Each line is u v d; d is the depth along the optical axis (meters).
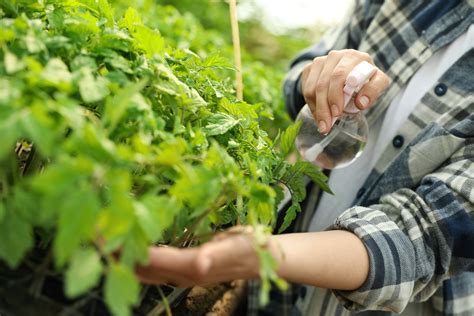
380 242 0.69
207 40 1.72
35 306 0.47
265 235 0.49
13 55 0.44
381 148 0.99
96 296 0.50
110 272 0.39
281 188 0.71
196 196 0.45
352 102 0.81
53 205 0.36
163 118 0.56
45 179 0.36
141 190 0.53
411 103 0.97
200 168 0.46
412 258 0.71
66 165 0.37
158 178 0.53
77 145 0.38
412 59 0.99
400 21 1.02
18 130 0.36
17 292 0.47
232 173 0.48
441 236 0.73
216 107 0.69
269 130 1.42
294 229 1.06
